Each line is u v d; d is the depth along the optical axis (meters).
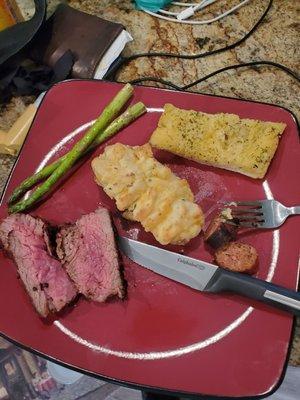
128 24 0.51
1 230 0.39
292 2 0.50
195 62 0.49
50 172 0.41
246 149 0.38
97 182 0.40
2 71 0.48
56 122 0.43
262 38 0.49
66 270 0.37
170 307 0.36
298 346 0.38
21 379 0.42
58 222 0.40
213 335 0.35
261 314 0.34
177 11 0.51
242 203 0.37
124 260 0.37
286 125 0.39
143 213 0.37
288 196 0.37
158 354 0.35
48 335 0.36
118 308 0.36
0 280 0.38
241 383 0.33
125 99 0.41
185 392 0.34
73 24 0.48
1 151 0.48
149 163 0.38
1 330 0.37
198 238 0.37
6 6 0.47
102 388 0.41
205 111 0.41
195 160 0.39
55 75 0.47
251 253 0.35
